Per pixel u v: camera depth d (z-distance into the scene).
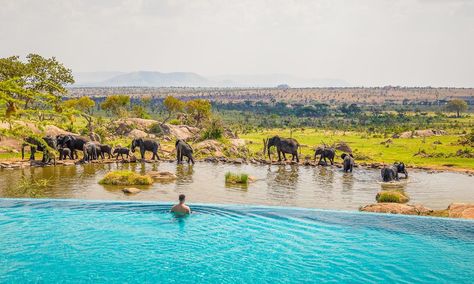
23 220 15.48
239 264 12.15
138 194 21.98
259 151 47.69
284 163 38.22
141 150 37.91
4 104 9.11
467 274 11.64
